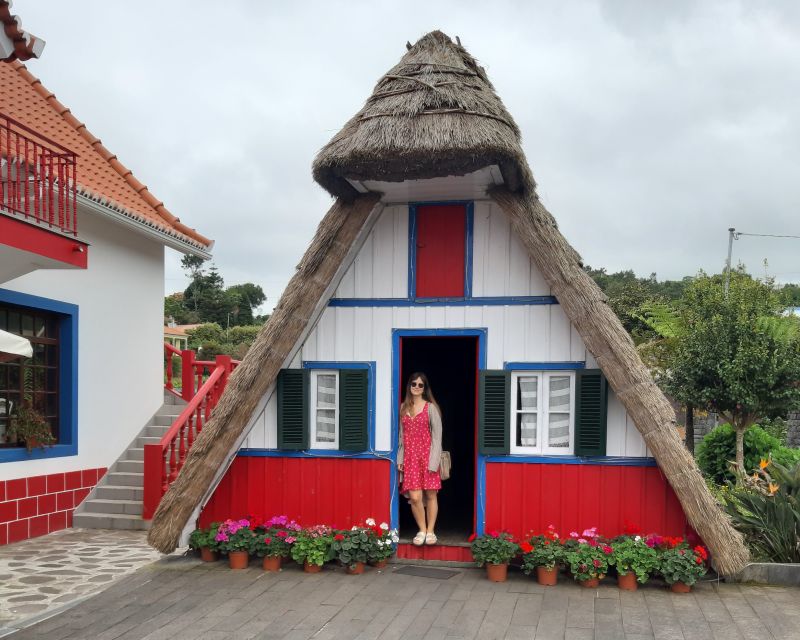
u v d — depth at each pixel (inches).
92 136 454.3
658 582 240.5
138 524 352.8
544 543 243.9
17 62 452.4
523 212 252.4
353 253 271.7
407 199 271.9
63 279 361.7
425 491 270.5
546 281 258.1
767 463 337.4
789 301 482.9
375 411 271.1
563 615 208.1
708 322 450.6
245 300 1817.2
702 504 231.6
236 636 193.9
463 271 268.5
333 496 271.4
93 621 208.4
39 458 340.2
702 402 445.7
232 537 262.1
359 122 251.4
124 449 409.7
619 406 252.8
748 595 226.8
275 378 271.0
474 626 199.5
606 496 251.9
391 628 198.5
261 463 276.4
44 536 337.1
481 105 243.3
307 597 226.7
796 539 249.8
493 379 261.7
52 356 365.1
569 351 257.8
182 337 1231.5
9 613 218.4
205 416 398.3
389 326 271.7
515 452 259.3
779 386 422.6
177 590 236.2
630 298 999.6
